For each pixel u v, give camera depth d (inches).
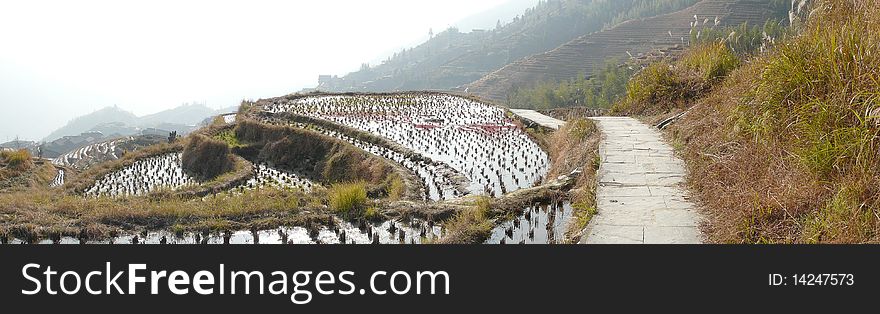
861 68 206.5
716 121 317.4
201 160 706.8
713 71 471.2
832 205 175.3
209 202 339.3
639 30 4227.4
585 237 203.0
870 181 173.9
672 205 234.8
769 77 257.8
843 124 201.5
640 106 531.5
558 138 510.9
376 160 530.6
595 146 370.3
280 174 623.8
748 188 213.9
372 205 310.0
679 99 483.8
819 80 224.8
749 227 187.0
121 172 701.9
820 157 194.5
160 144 850.1
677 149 338.6
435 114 815.7
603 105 2203.5
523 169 462.6
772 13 3090.6
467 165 482.6
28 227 279.3
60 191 594.9
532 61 4360.2
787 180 205.2
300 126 749.9
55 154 3432.6
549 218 259.3
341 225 287.6
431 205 300.5
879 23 236.4
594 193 260.5
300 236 272.8
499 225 257.3
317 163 631.8
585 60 4089.6
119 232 279.7
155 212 303.4
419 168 487.5
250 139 766.5
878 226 161.2
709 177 250.4
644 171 294.0
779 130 239.0
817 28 256.2
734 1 3513.8
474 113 818.2
